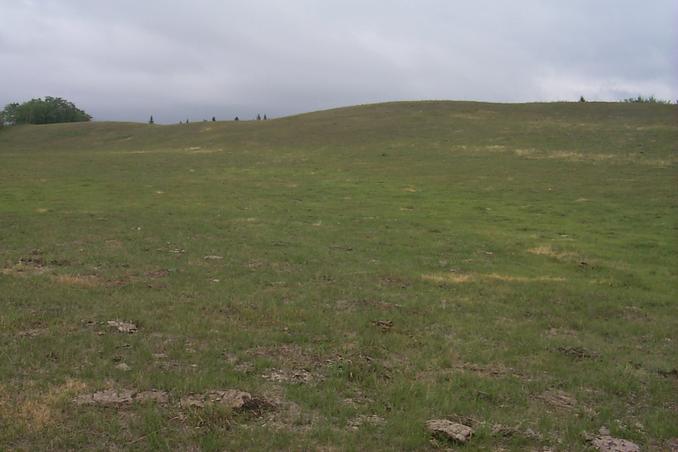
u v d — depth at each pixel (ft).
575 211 96.32
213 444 20.02
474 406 24.73
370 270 54.65
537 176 128.98
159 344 30.66
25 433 20.34
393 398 25.05
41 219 77.71
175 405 23.09
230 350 30.48
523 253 67.00
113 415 21.91
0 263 50.08
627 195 109.09
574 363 31.81
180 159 164.96
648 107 220.43
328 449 20.42
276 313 37.65
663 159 142.31
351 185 120.88
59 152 197.57
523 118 212.64
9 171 137.08
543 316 41.81
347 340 33.22
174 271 49.80
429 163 148.15
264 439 20.67
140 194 106.73
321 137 198.18
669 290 52.39
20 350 28.58
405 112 235.40
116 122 279.49
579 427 23.16
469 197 108.58
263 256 58.80
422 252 65.62
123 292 41.63
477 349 32.96
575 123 197.16
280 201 102.22
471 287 49.57
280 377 26.94
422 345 33.14
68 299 38.88
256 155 170.50
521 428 22.85
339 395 25.31
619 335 38.52
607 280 55.47
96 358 28.02
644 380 29.71
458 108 239.71
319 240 69.97
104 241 63.62
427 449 20.85
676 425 24.07
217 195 107.34
